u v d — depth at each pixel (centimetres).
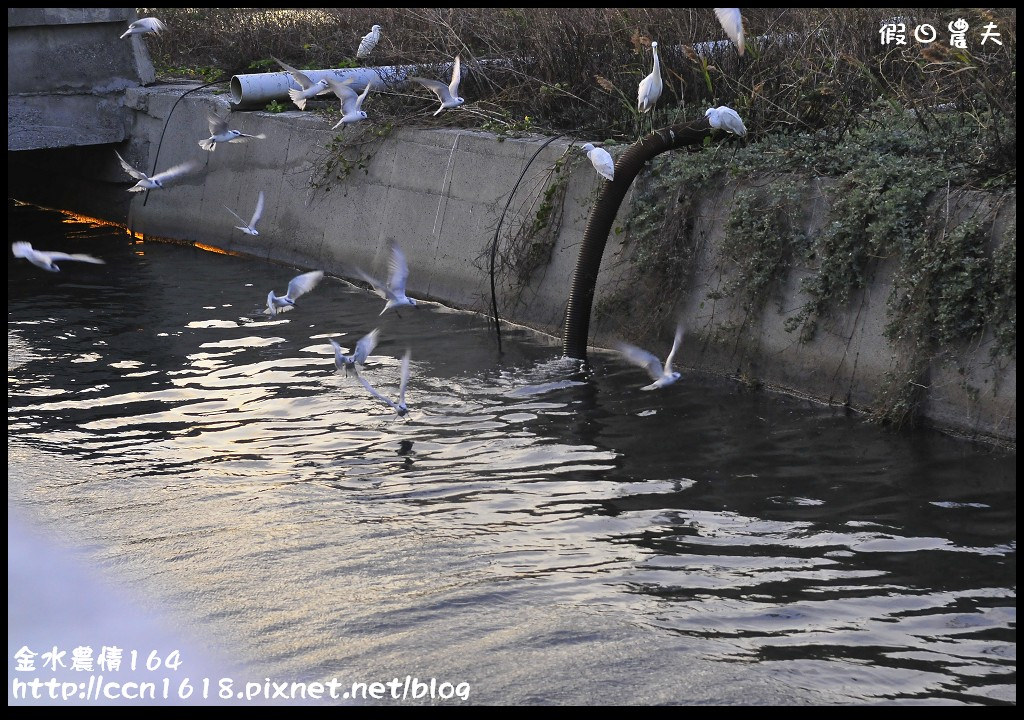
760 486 1016
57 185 2441
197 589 860
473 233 1656
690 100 1625
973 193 1145
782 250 1277
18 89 2153
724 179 1354
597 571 870
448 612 815
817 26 1686
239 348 1483
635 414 1212
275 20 2477
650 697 705
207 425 1212
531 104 1750
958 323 1113
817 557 880
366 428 1194
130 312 1666
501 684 725
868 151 1306
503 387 1313
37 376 1379
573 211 1523
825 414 1196
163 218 2180
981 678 714
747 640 767
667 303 1393
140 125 2220
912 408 1143
